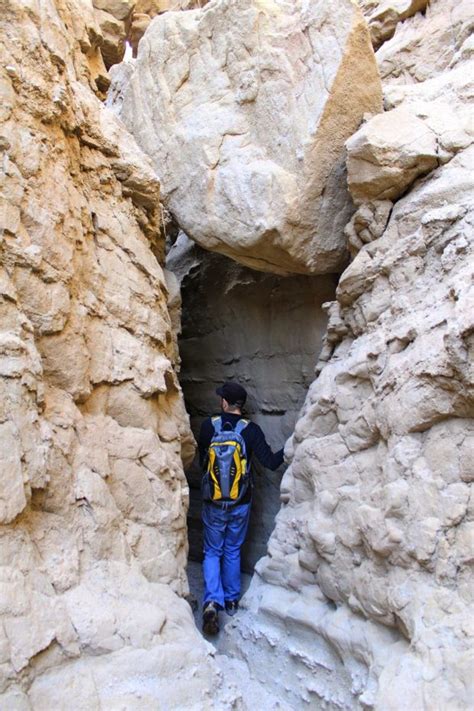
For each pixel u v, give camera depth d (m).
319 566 2.86
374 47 4.88
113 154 3.12
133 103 3.90
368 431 2.67
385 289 2.88
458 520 2.10
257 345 4.20
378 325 2.84
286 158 3.21
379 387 2.57
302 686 2.75
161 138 3.72
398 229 2.93
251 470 4.03
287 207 3.14
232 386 3.87
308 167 3.13
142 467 2.73
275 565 3.20
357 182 3.01
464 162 2.84
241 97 3.42
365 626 2.48
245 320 4.28
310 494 3.10
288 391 3.97
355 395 2.82
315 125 3.11
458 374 2.15
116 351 2.77
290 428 3.95
